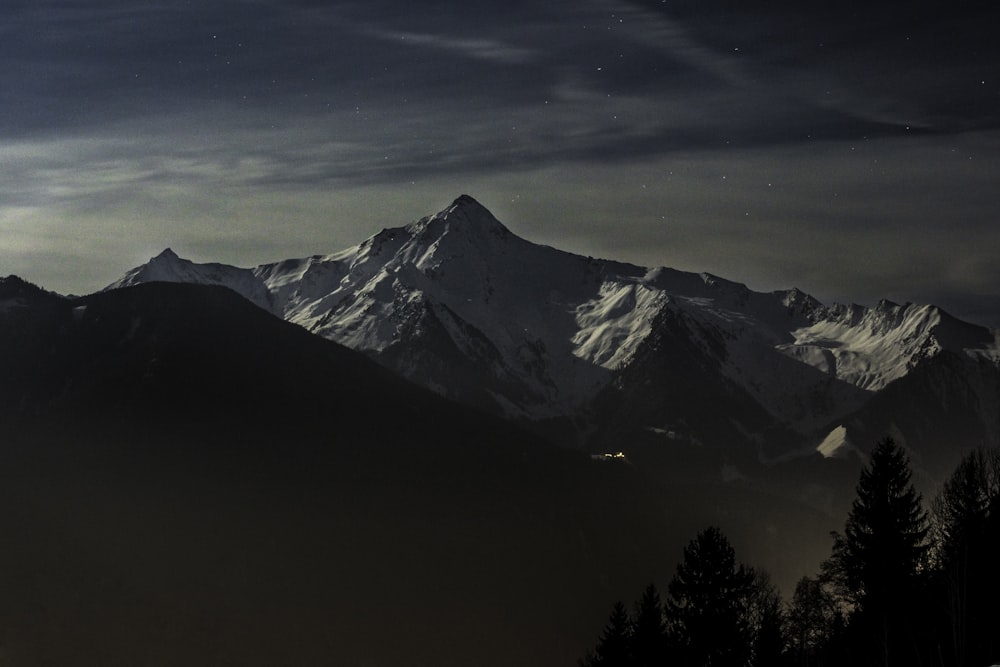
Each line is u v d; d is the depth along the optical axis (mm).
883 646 64312
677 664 76500
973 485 74188
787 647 75750
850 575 75750
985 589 65375
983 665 56844
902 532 74812
